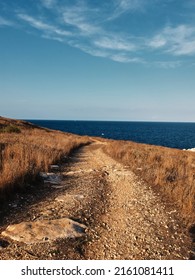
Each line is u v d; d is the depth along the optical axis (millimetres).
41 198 9070
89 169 14781
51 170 13797
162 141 91750
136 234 6637
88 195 9625
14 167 10406
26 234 6133
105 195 9914
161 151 25906
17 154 13438
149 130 184375
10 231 6262
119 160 19344
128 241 6285
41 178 11305
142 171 13812
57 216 7414
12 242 5867
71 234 6324
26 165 11047
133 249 5941
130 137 108438
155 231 6828
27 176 10375
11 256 5375
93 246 6012
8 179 9000
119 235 6578
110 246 6039
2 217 7207
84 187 10773
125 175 13211
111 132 146000
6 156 12664
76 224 6867
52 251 5617
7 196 8570
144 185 11305
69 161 18141
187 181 11047
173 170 13992
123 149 23484
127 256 5680
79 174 13328
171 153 24797
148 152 21938
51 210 7887
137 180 12148
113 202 9125
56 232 6316
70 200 8906
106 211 8234
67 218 7129
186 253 5910
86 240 6234
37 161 13195
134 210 8305
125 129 191250
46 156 15203
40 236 6102
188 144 83750
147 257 5676
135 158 18266
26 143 19844
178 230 6941
